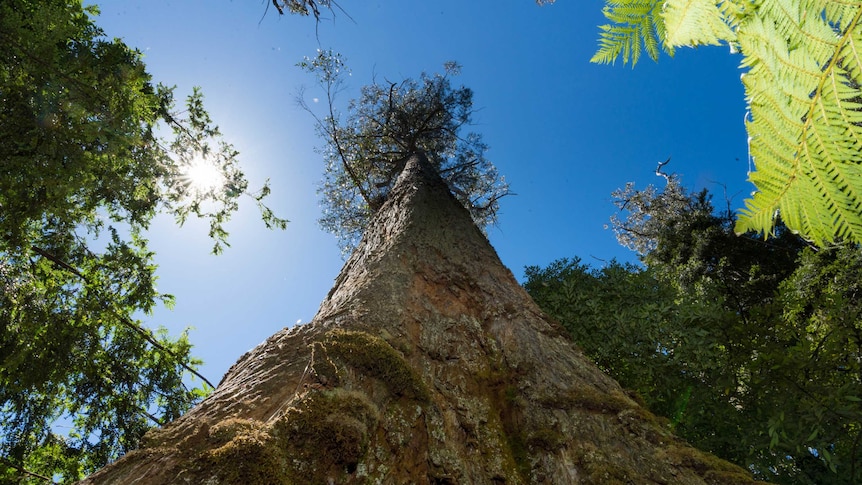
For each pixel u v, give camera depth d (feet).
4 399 24.21
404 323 12.03
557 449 9.26
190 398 29.63
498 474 8.76
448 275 15.23
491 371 11.62
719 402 15.02
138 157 18.99
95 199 23.35
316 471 7.08
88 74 14.07
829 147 2.13
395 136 48.67
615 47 3.74
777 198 2.36
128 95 14.94
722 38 2.62
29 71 12.98
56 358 22.61
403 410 8.84
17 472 24.99
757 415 14.17
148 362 29.04
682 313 17.02
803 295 20.79
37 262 24.85
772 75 2.36
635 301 19.99
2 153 13.83
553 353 12.08
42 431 25.80
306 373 9.14
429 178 25.45
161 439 7.69
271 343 11.09
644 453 8.96
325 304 16.40
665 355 16.57
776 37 2.32
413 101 50.83
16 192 15.12
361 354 9.46
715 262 43.75
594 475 8.50
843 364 13.99
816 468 13.60
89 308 24.58
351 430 7.68
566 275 22.84
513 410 10.65
